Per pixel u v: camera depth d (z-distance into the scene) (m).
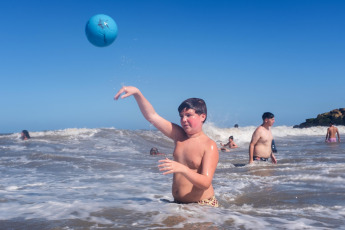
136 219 3.19
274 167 7.98
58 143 16.20
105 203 3.94
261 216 3.45
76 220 3.20
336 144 16.83
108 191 5.09
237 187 5.58
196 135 3.63
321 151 12.39
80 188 5.41
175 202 3.82
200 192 3.67
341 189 5.27
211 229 2.88
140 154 13.05
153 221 3.11
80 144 16.14
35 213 3.50
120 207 3.70
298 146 16.09
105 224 3.05
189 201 3.71
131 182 6.07
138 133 20.38
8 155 11.18
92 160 9.85
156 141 18.61
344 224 3.20
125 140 17.81
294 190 5.27
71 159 10.03
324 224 3.18
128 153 13.39
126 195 4.75
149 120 3.84
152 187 5.50
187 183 3.66
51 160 9.83
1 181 6.28
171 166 3.14
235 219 3.21
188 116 3.57
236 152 14.52
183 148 3.65
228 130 28.05
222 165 8.74
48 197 4.52
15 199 4.36
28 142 16.23
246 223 3.09
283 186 5.62
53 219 3.26
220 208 3.67
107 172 7.60
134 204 3.85
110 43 3.76
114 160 10.22
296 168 7.62
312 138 26.17
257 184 5.86
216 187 5.57
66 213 3.48
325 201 4.49
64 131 20.30
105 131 20.23
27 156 10.65
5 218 3.31
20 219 3.27
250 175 6.90
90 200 4.23
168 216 3.26
